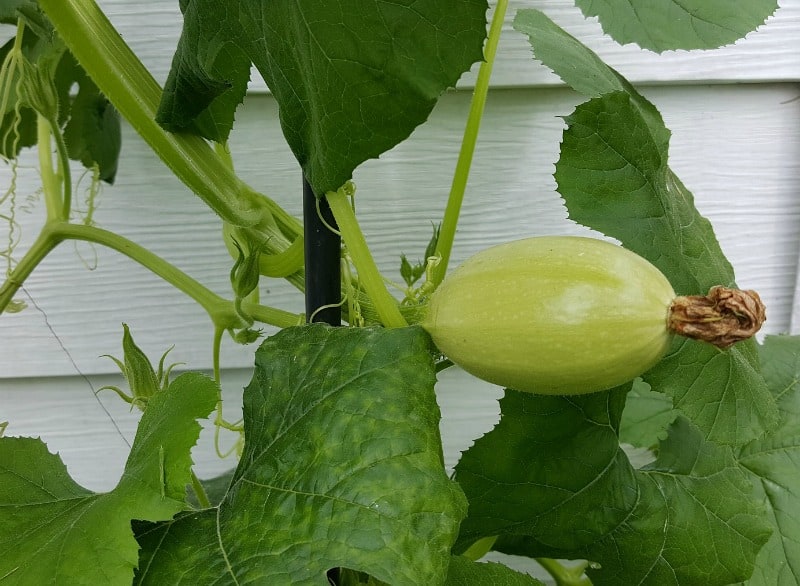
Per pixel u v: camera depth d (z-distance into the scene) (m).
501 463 0.38
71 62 0.48
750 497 0.40
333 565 0.25
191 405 0.30
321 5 0.25
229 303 0.43
